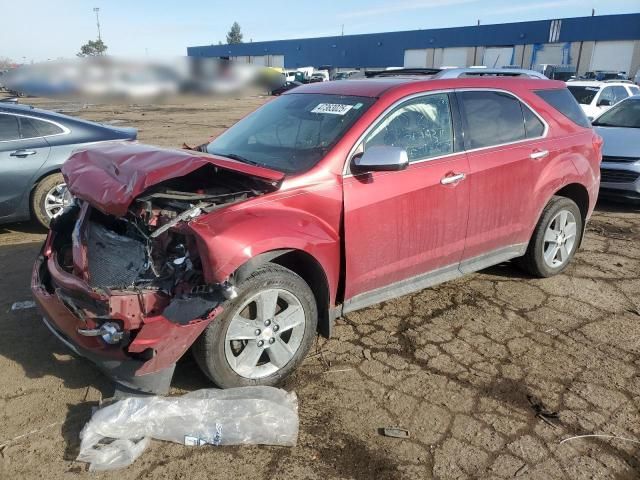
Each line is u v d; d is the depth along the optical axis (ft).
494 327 13.76
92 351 9.86
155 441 9.56
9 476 8.79
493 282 16.51
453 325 13.84
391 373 11.73
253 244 9.79
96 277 10.35
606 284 16.55
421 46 170.71
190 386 10.96
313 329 11.39
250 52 232.32
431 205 12.82
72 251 11.53
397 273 12.83
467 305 14.94
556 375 11.75
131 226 11.34
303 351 11.35
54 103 76.84
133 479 8.77
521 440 9.78
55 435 9.71
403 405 10.68
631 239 21.09
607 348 12.87
